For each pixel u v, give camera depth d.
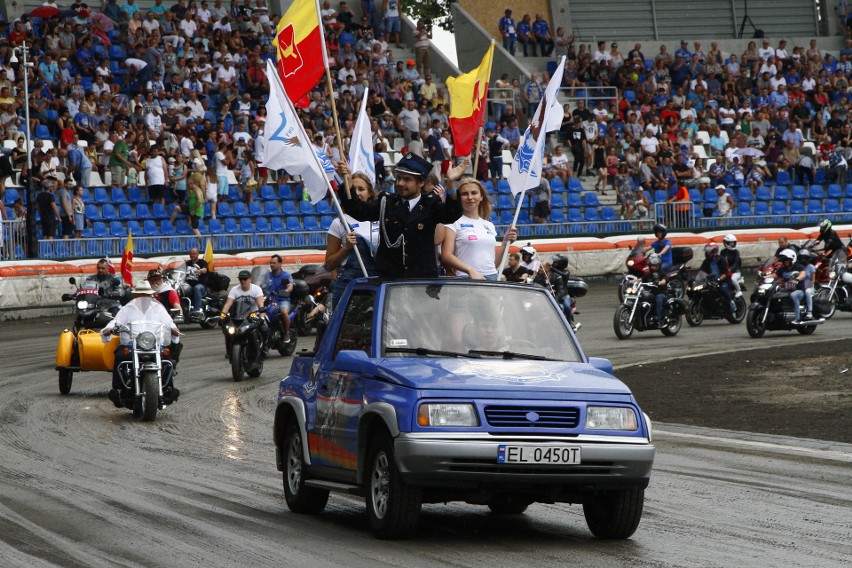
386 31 73.06
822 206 70.44
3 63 56.69
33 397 27.92
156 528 13.81
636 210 65.00
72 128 54.41
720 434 21.80
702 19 82.69
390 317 14.14
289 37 21.17
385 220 15.79
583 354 14.36
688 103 72.81
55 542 13.04
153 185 54.66
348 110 62.16
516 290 14.84
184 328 45.00
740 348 36.16
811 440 20.81
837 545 13.02
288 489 15.24
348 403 13.73
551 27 79.25
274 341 34.84
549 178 65.12
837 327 42.31
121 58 61.03
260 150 58.53
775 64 78.06
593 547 12.90
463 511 15.31
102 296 33.00
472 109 23.84
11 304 46.38
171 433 22.59
